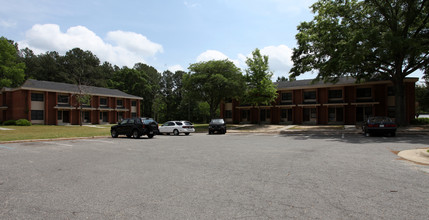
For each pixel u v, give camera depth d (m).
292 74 30.52
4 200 4.75
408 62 26.03
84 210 4.20
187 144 15.05
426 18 23.72
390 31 21.64
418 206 4.23
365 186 5.45
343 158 9.12
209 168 7.58
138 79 72.62
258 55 34.47
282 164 8.05
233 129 32.75
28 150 12.65
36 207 4.36
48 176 6.75
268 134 25.30
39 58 68.38
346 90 36.19
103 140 18.62
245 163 8.32
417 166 7.61
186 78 36.50
